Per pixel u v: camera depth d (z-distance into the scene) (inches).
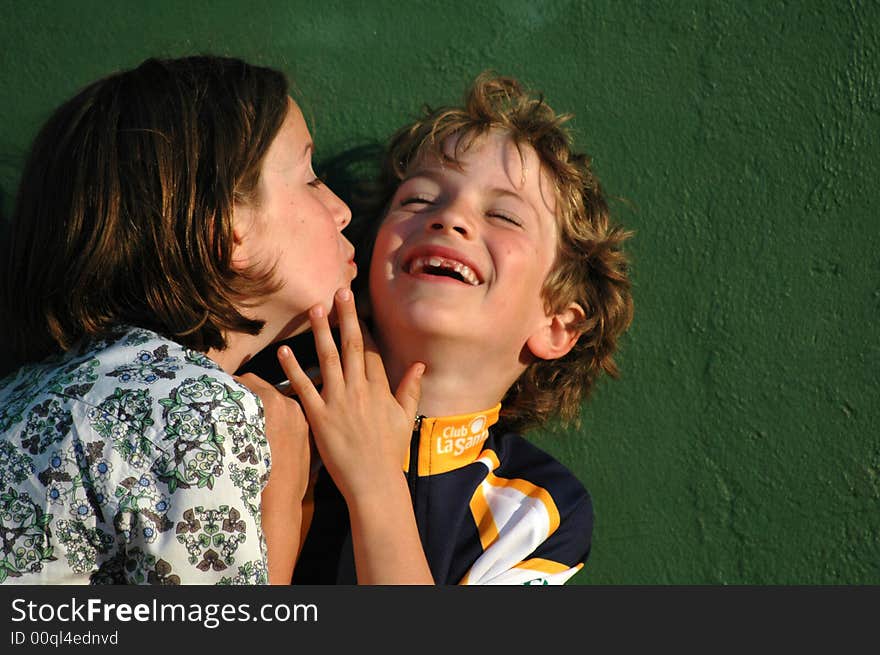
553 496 188.1
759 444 209.8
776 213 207.3
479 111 190.4
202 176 161.3
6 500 146.2
